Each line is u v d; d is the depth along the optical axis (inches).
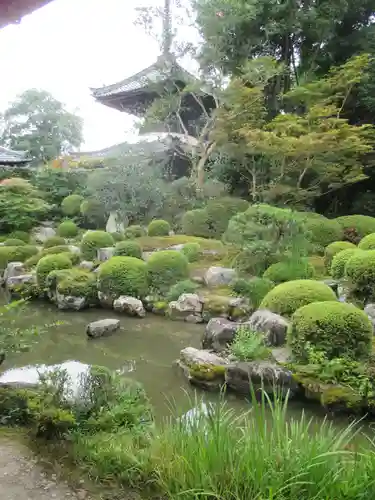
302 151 415.8
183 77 496.7
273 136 403.2
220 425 86.8
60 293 289.6
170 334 238.7
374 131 456.1
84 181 615.8
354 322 158.6
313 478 73.0
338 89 485.1
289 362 164.2
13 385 128.7
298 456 77.0
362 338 158.1
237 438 86.6
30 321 261.6
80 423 108.3
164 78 510.0
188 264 321.1
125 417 111.8
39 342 221.9
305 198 480.4
